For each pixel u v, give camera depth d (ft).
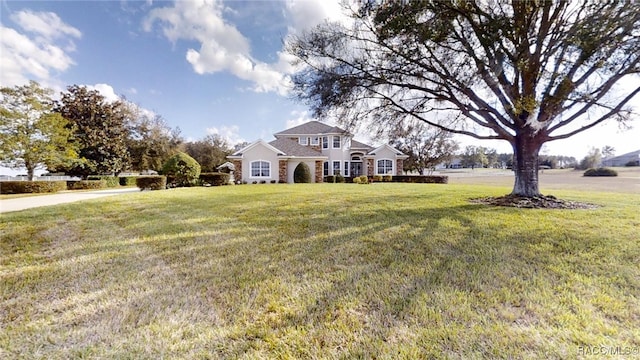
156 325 7.45
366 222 19.27
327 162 84.89
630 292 8.75
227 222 20.29
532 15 20.51
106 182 76.95
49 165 70.59
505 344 6.31
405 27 19.76
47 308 8.40
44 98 67.51
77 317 7.89
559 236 15.03
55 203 34.86
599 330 6.79
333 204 27.89
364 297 8.75
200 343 6.68
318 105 25.45
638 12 16.71
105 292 9.43
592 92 22.08
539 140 27.02
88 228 19.10
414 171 113.39
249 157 72.69
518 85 25.73
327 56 24.16
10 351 6.45
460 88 24.77
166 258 12.83
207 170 113.19
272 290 9.40
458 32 22.63
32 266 11.99
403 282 9.77
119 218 22.58
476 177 115.75
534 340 6.44
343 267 11.35
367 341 6.59
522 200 26.50
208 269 11.43
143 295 9.20
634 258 11.66
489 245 13.76
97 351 6.44
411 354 6.10
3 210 28.27
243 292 9.30
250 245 14.64
